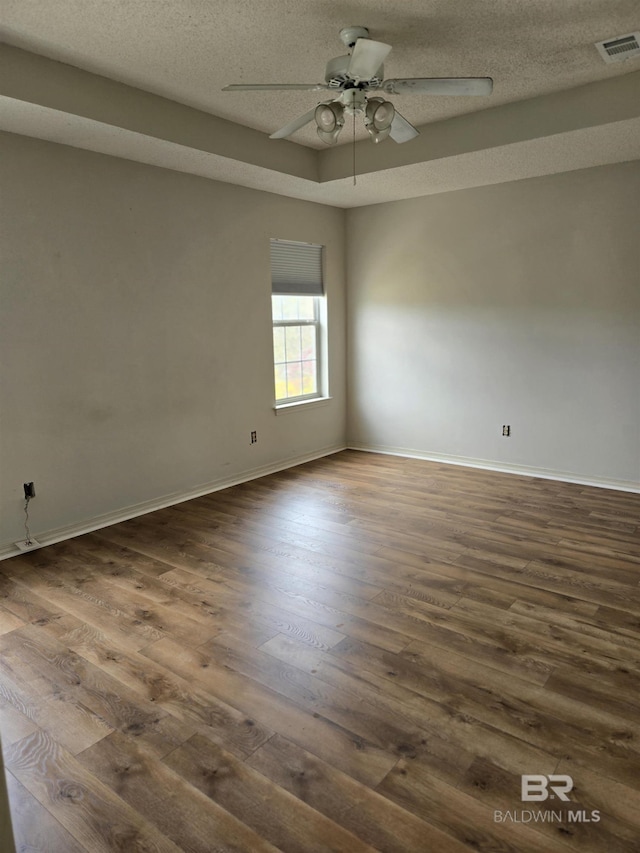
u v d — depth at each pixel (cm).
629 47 281
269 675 225
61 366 360
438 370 540
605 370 452
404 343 558
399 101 359
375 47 216
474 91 253
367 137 427
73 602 285
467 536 363
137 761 183
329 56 289
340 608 276
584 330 457
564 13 253
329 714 203
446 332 529
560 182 449
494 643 244
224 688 218
